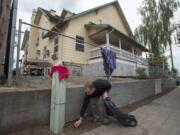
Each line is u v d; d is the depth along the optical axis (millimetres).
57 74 2805
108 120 3605
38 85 3377
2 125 2189
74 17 10359
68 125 3146
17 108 2377
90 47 11219
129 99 5887
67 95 3252
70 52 9938
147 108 5406
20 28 3295
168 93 10750
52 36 11586
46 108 2834
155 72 13484
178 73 26844
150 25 15023
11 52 2984
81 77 6188
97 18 12914
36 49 15297
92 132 3000
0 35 2678
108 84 3574
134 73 11531
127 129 3258
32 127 2576
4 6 2750
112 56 6332
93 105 3678
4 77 2934
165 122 3838
